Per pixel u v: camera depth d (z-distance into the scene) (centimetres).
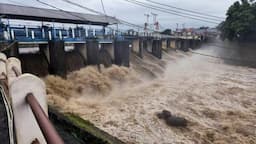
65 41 2042
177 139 1314
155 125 1469
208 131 1432
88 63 2330
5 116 465
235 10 4994
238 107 1888
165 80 2875
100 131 968
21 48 1917
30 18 2164
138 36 3800
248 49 4750
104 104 1784
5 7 1972
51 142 156
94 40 2345
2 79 631
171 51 4897
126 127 1401
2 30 1620
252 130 1456
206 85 2631
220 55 5266
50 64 1903
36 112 215
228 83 2772
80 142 678
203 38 6531
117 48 2745
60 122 752
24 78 277
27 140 287
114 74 2412
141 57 3519
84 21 2711
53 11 2478
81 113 1503
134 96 2077
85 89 1927
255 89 2475
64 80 1861
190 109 1806
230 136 1380
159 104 1875
